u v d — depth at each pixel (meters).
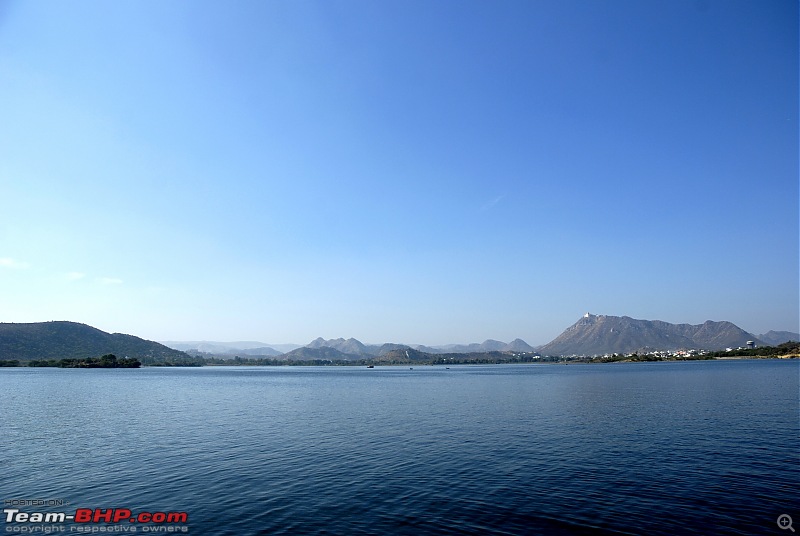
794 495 25.56
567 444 39.75
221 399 86.25
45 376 183.62
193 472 31.44
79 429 49.84
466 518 22.67
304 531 21.23
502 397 86.44
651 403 69.88
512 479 29.25
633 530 21.09
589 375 177.88
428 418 58.06
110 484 28.69
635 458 34.28
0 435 45.88
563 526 21.56
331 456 36.09
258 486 28.17
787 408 60.50
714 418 52.91
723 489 26.73
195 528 21.75
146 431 48.44
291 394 98.50
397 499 25.58
